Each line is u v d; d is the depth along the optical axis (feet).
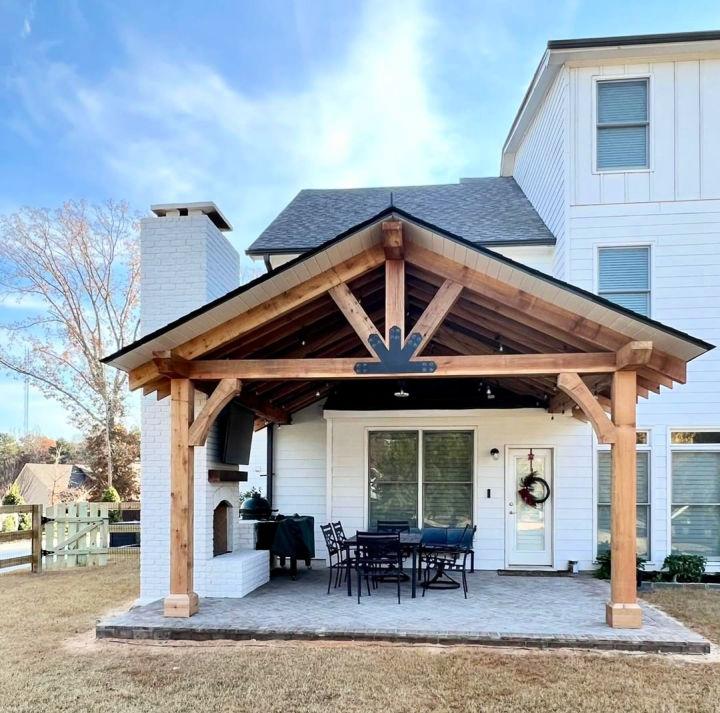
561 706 14.97
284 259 35.96
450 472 33.71
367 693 15.67
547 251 34.65
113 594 27.91
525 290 20.77
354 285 24.17
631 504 20.61
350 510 33.91
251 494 36.60
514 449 33.27
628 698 15.38
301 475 36.78
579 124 33.14
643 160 32.91
